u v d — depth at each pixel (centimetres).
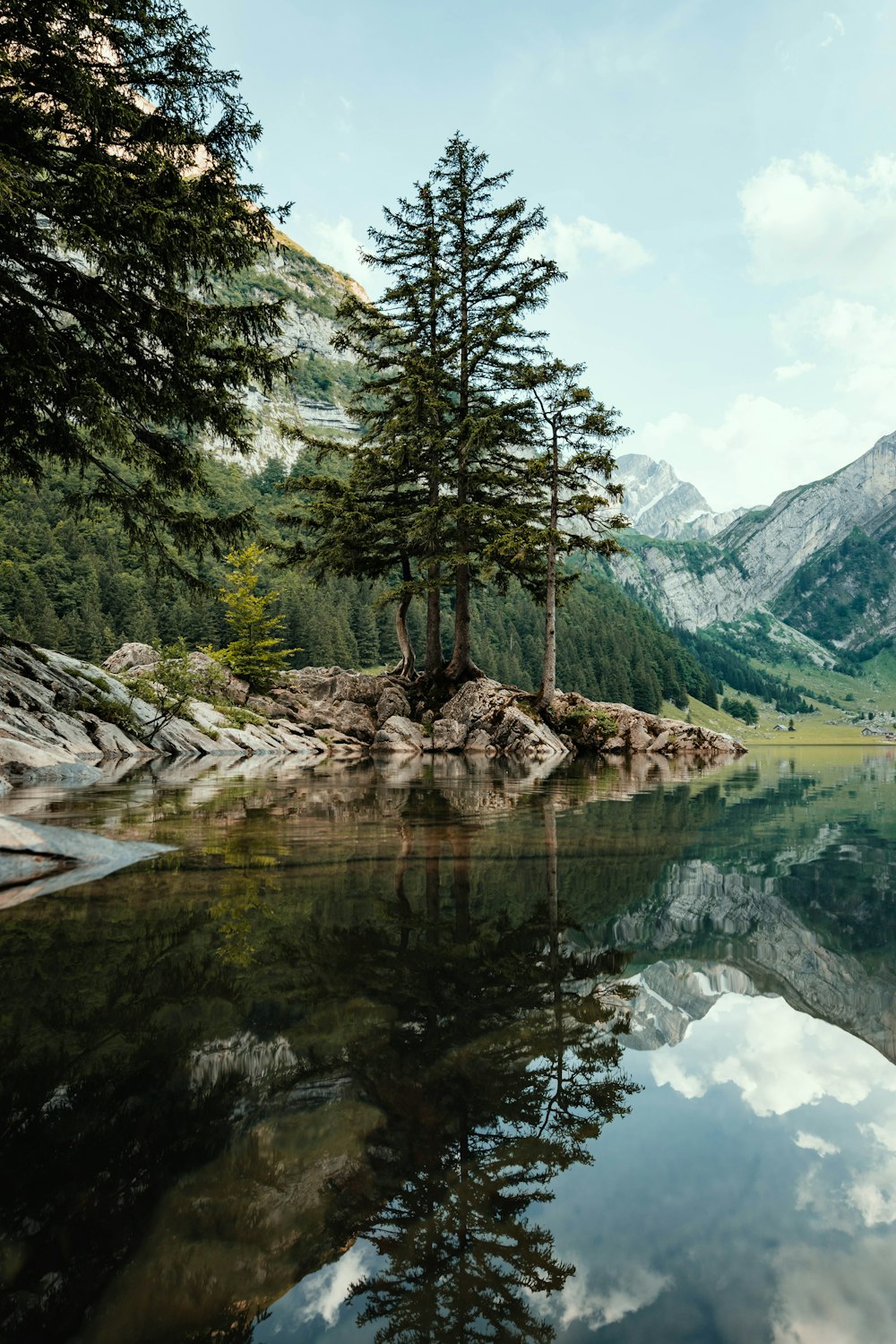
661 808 750
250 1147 127
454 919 296
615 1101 147
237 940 259
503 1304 90
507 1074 160
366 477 2342
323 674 2673
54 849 401
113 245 1068
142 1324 88
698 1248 102
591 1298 91
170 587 1480
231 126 1091
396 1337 86
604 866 417
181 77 1068
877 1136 134
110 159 1040
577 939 271
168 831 511
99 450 1238
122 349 1209
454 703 2345
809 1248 101
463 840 503
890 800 941
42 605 8462
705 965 242
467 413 2383
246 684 2589
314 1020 189
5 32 938
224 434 1309
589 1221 107
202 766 1260
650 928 288
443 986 218
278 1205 110
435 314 2369
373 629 10106
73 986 209
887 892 359
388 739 2197
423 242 2305
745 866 427
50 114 1005
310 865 402
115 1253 100
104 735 1446
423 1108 144
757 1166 124
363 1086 152
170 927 273
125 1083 151
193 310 1155
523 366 2281
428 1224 108
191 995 204
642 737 2397
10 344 1027
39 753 958
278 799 751
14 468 1334
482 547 2378
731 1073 163
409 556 2564
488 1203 112
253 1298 92
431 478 2364
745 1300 91
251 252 1169
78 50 1009
